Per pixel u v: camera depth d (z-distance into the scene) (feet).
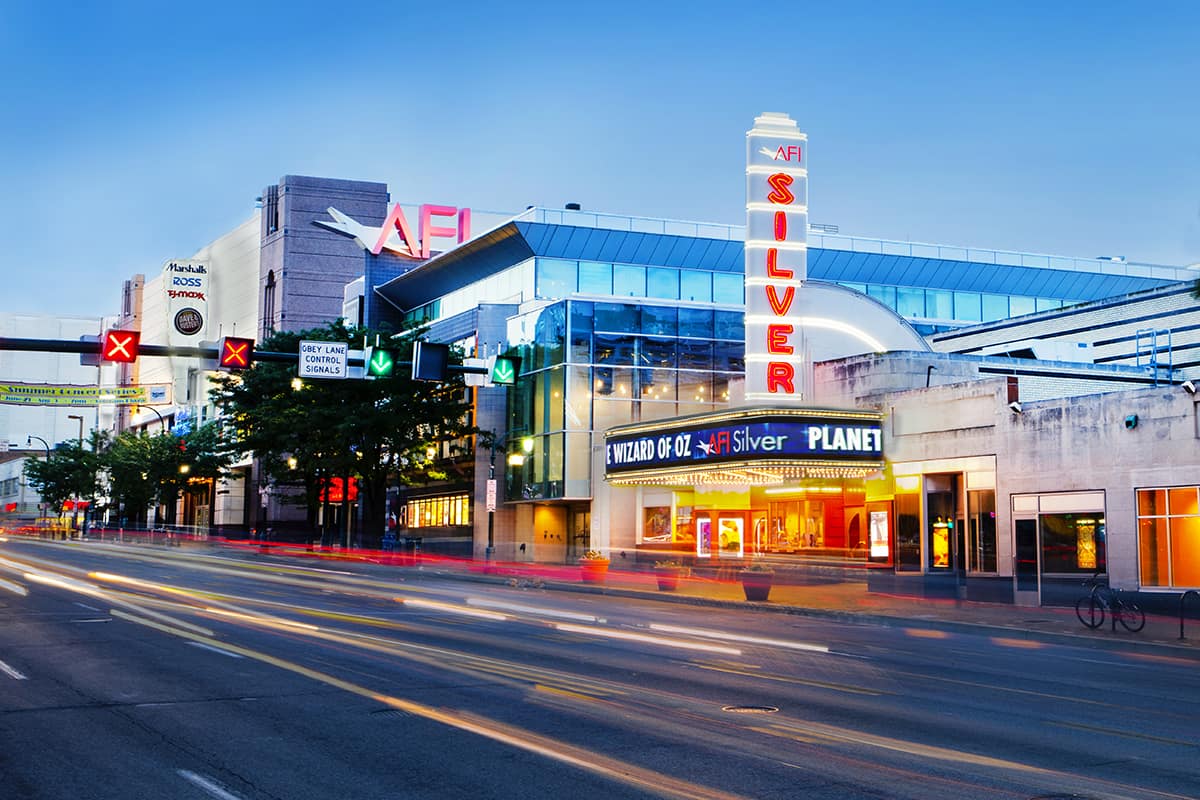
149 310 437.17
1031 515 114.62
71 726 40.88
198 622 80.69
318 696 47.50
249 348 80.69
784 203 154.71
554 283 238.48
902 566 132.16
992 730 41.88
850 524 145.18
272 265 344.90
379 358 84.84
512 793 31.09
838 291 162.40
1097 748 38.70
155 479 334.24
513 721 41.75
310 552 234.99
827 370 152.87
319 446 206.18
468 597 115.55
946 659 67.41
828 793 31.27
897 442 134.51
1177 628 88.17
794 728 41.04
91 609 90.79
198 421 379.55
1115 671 63.36
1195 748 39.01
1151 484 103.60
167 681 51.78
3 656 60.85
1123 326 186.50
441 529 243.81
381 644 67.51
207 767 34.27
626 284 242.58
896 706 47.16
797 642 74.84
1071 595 106.93
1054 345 198.59
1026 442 116.16
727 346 208.44
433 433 209.26
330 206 342.64
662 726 40.96
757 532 164.76
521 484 211.82
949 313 272.51
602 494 195.21
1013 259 272.51
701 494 172.35
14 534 403.54
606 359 200.64
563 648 67.21
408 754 35.99
